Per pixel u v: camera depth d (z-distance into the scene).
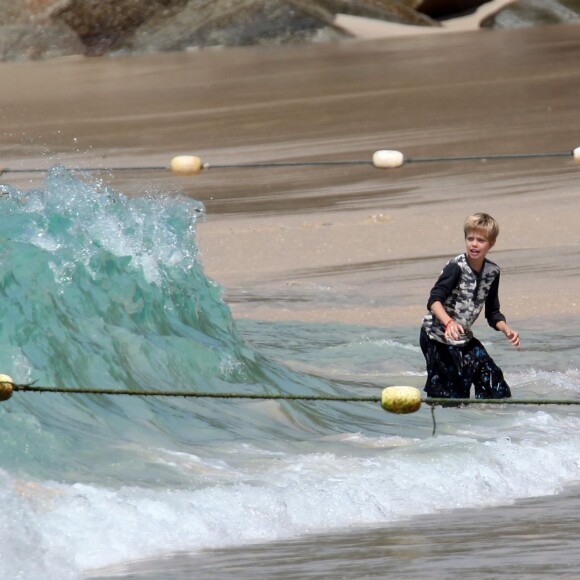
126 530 21.94
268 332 46.31
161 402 29.86
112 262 32.62
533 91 128.12
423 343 36.25
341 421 31.72
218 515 22.94
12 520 21.42
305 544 22.14
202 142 109.75
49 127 125.50
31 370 28.16
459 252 61.62
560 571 20.39
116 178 92.31
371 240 65.31
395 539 22.48
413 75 152.62
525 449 28.30
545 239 62.84
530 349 42.84
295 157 97.19
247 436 28.97
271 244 65.69
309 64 179.62
